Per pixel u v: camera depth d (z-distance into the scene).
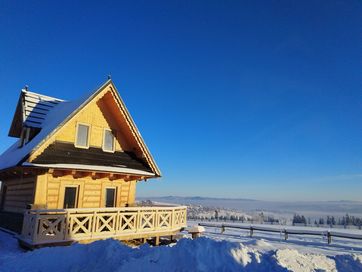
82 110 14.06
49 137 12.89
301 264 9.23
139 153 16.98
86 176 14.83
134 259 6.87
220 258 7.00
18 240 11.62
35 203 12.70
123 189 16.42
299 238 22.14
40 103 17.08
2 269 7.82
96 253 7.92
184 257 6.79
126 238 13.21
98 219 12.42
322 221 51.28
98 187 15.36
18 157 13.50
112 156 15.89
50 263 7.91
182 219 16.62
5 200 16.59
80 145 14.98
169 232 15.23
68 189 14.37
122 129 16.84
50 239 10.85
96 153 15.33
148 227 14.32
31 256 8.24
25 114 15.78
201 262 6.60
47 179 13.42
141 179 17.31
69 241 11.30
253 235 23.59
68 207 14.20
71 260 7.98
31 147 13.28
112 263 7.20
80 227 11.80
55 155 13.54
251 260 7.34
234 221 46.91
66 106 15.87
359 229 35.91
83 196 14.70
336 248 17.14
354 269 9.84
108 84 15.25
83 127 15.30
